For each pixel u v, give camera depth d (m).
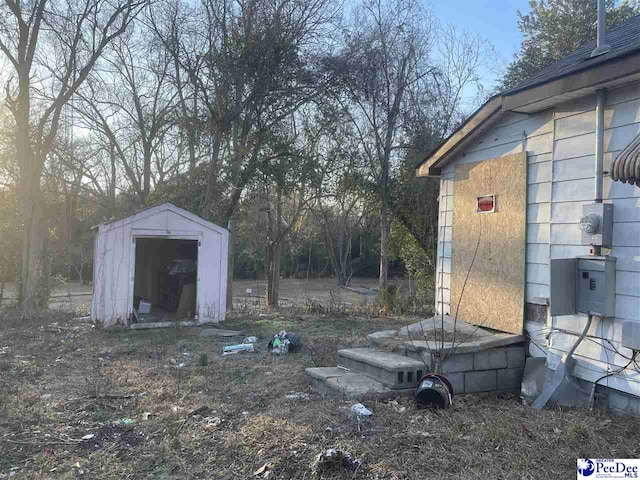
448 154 7.68
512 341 6.13
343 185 16.77
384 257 16.19
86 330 10.59
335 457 3.68
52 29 14.41
